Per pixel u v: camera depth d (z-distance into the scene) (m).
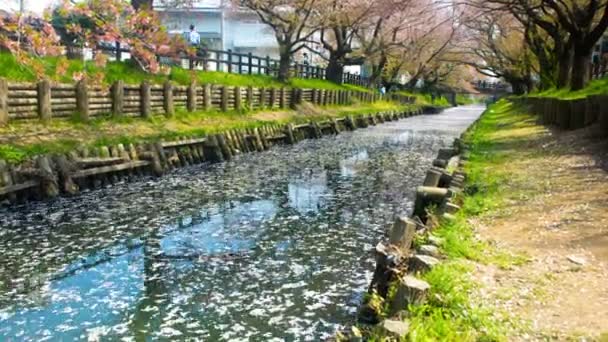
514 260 5.61
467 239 6.21
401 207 11.70
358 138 27.72
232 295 6.71
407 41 47.75
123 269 7.59
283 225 10.05
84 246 8.56
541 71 31.55
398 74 62.91
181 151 16.25
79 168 11.98
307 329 5.82
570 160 11.42
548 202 7.95
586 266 5.38
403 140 27.17
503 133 19.33
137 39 10.28
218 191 13.09
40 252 8.22
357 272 7.54
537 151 13.42
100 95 16.05
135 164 13.82
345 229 9.80
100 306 6.36
